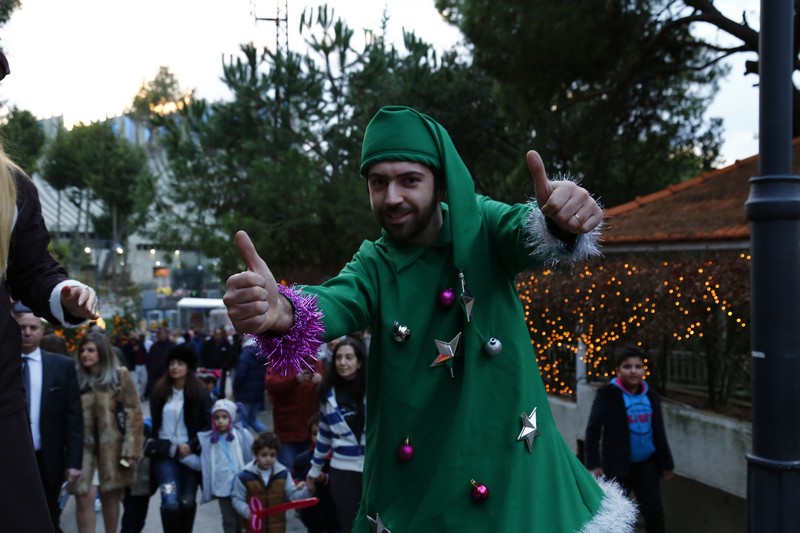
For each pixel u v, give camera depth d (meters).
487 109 19.45
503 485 1.96
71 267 49.69
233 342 16.00
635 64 13.52
